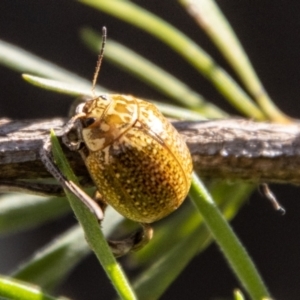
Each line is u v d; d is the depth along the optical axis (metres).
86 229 0.09
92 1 0.11
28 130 0.10
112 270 0.09
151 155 0.10
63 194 0.10
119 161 0.10
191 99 0.11
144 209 0.10
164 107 0.11
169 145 0.10
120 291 0.09
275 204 0.10
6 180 0.10
